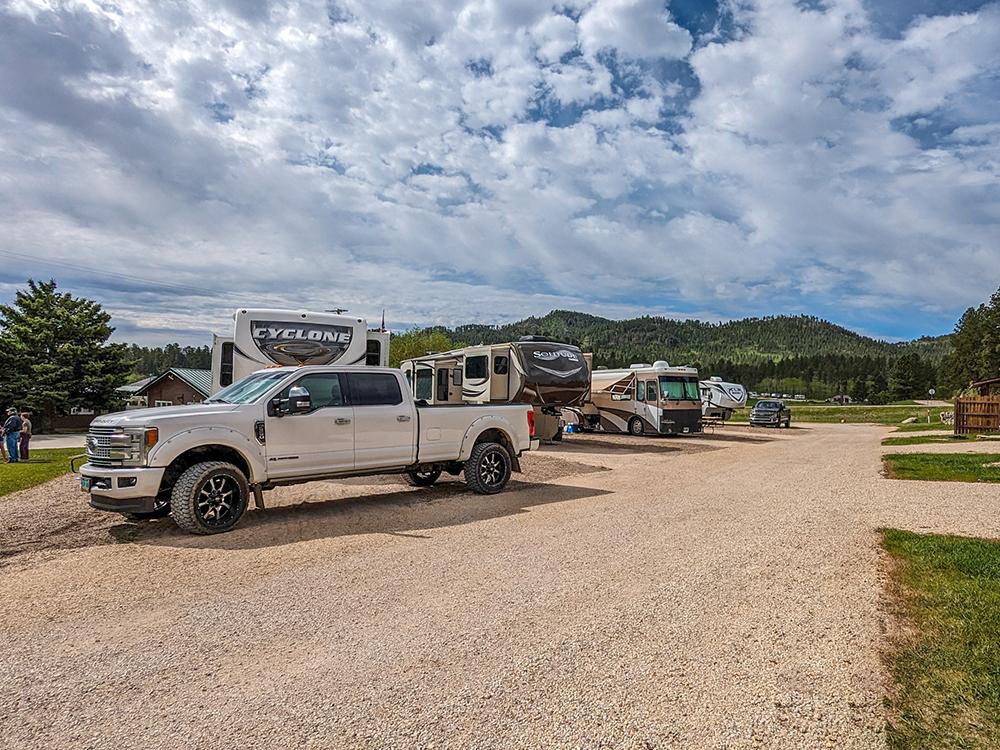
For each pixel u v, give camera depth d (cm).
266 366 1319
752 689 333
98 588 516
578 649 387
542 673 354
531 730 294
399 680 346
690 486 1084
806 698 322
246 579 539
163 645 398
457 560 596
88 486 704
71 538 688
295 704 320
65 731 295
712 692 330
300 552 627
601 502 915
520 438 1025
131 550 638
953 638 390
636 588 508
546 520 783
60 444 2764
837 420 5147
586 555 613
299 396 763
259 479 754
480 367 1848
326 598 488
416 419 900
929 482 1102
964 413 2289
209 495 711
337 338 1386
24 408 3662
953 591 476
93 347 3962
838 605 461
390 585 520
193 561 596
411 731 294
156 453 686
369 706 317
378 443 859
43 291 3928
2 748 280
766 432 3141
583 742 284
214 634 416
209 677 352
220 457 766
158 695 331
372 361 1473
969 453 1559
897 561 573
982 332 7100
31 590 511
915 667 352
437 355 2059
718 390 3947
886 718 300
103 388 3928
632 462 1498
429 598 486
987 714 301
